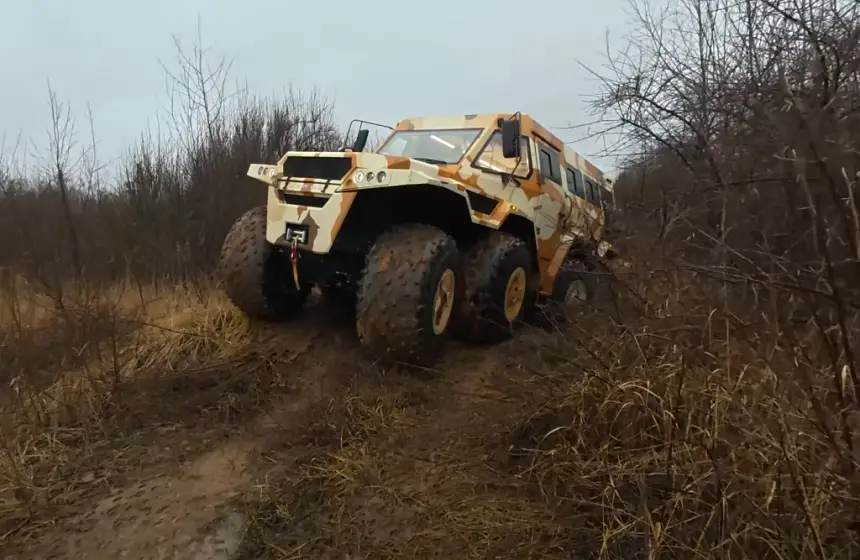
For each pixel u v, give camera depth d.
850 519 1.70
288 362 3.85
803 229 2.32
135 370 3.72
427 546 2.17
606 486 2.22
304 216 3.58
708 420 2.20
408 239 3.49
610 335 3.04
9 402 3.36
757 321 2.30
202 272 5.51
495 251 3.98
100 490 2.61
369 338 3.40
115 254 5.55
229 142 7.16
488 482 2.54
